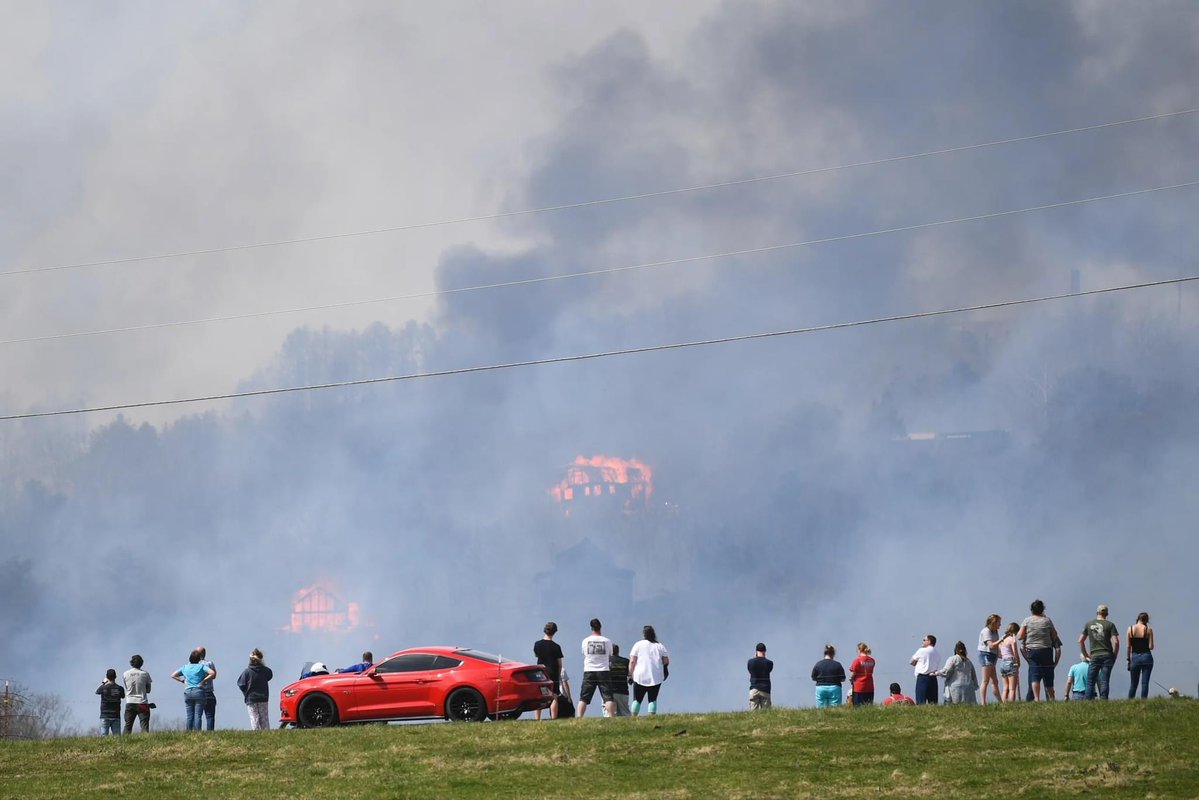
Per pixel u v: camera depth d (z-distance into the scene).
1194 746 54.84
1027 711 62.31
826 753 56.94
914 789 50.28
